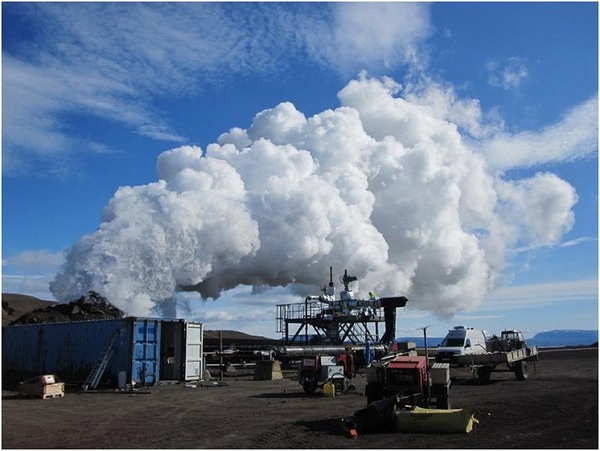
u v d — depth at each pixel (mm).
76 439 12031
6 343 33062
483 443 10797
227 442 11586
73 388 25031
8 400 20156
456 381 26734
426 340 14906
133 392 22719
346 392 21844
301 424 13734
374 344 39156
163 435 12453
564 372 30172
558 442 10586
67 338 28484
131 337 25188
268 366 30594
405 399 13781
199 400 19797
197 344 27922
